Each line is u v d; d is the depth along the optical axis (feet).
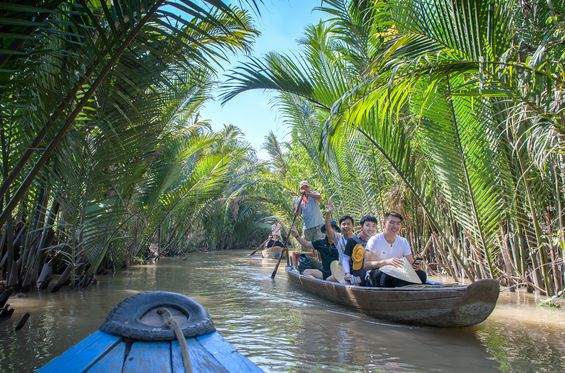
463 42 15.16
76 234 25.64
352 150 32.22
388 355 12.66
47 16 9.62
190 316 8.62
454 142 23.02
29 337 14.44
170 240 64.49
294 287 27.99
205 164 46.70
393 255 18.39
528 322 17.06
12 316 17.79
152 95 14.74
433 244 32.17
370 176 32.60
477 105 21.20
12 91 11.37
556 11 14.05
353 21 27.17
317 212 31.35
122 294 24.29
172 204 46.37
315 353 12.81
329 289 21.31
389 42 17.84
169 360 7.02
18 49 9.69
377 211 33.06
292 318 17.79
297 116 39.19
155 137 22.58
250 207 100.73
